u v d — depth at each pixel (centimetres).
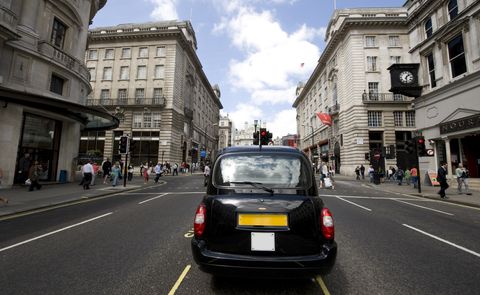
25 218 734
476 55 1543
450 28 1711
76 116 1783
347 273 367
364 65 3300
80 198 1095
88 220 702
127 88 3919
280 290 313
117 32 3953
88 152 3541
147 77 3900
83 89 2006
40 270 373
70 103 1446
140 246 481
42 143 1686
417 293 311
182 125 4194
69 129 1862
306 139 6181
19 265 391
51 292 309
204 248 283
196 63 4931
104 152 3788
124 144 1677
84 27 2044
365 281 341
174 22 4531
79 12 1980
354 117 3228
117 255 434
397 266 394
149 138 3778
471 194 1348
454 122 1667
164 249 464
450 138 1745
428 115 1933
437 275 363
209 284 328
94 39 4034
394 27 3350
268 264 263
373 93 3272
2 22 1325
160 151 3694
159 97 3800
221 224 284
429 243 515
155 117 3812
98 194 1226
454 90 1683
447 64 1773
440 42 1830
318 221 286
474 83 1537
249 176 320
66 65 1778
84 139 3894
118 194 1310
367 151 3152
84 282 335
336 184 2120
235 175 323
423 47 2008
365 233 587
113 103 3878
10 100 1348
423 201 1200
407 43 3322
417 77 2042
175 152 3875
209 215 292
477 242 525
